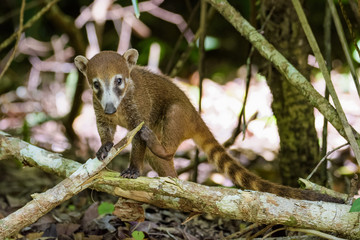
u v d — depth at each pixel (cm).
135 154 571
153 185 495
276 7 696
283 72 570
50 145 991
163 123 653
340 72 1192
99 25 1088
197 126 669
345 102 1126
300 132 707
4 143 572
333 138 1023
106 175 504
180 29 1213
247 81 681
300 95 696
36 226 640
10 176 836
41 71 1188
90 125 1089
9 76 1171
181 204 527
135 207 543
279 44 702
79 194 768
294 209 489
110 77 576
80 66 615
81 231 630
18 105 1136
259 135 1070
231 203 492
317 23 1123
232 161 639
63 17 961
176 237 623
